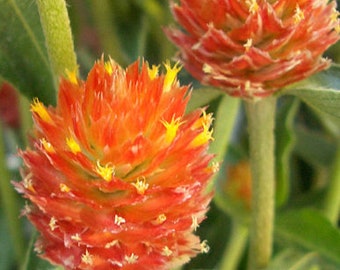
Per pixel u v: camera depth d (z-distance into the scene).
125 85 0.14
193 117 0.14
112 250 0.14
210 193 0.14
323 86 0.17
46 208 0.14
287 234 0.20
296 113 0.25
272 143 0.17
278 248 0.21
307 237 0.19
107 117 0.13
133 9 0.24
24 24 0.17
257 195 0.18
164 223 0.14
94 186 0.14
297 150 0.23
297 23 0.16
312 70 0.16
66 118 0.14
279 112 0.19
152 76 0.14
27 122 0.20
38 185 0.14
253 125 0.17
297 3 0.16
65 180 0.14
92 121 0.14
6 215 0.22
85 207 0.14
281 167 0.20
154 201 0.14
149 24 0.24
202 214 0.14
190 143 0.14
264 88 0.16
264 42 0.16
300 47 0.16
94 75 0.14
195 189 0.14
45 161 0.14
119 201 0.14
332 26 0.16
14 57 0.17
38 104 0.14
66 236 0.14
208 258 0.22
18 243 0.21
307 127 0.25
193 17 0.16
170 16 0.22
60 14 0.15
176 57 0.17
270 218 0.18
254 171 0.18
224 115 0.18
